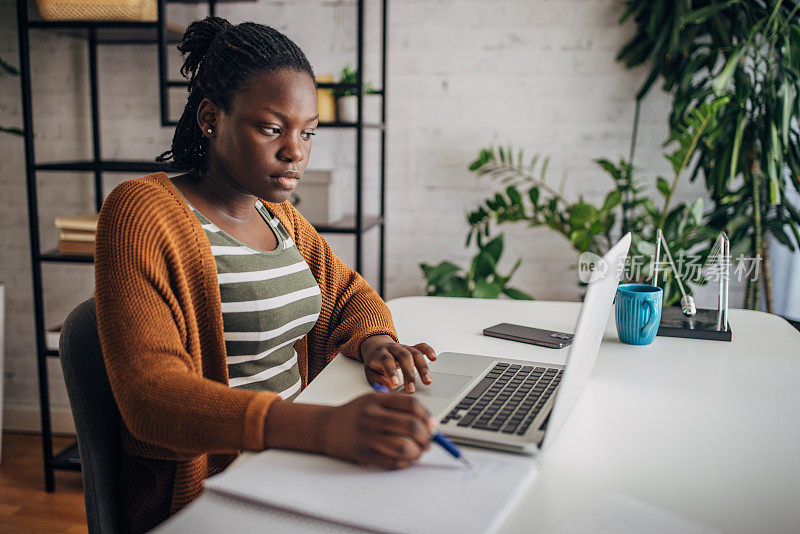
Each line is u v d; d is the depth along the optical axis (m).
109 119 2.49
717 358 1.10
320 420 0.69
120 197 0.90
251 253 1.03
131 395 0.74
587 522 0.59
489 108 2.45
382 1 2.22
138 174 2.54
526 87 2.42
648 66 2.35
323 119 2.18
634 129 2.32
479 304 1.47
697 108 2.09
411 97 2.47
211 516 0.58
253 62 0.92
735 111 2.10
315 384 0.94
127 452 0.93
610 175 2.43
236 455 0.98
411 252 2.57
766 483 0.68
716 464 0.72
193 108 1.03
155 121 2.48
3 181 2.53
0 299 2.29
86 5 2.02
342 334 1.13
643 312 1.15
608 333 1.25
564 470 0.70
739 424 0.83
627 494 0.65
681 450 0.75
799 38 2.03
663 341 1.20
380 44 2.45
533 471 0.67
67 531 1.92
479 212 2.35
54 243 2.57
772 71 2.07
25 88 2.08
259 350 1.04
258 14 2.45
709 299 2.42
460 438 0.73
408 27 2.43
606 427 0.81
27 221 2.55
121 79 2.46
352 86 2.07
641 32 2.28
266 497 0.60
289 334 1.09
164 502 0.91
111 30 2.09
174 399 0.73
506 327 1.24
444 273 2.26
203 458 0.91
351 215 2.53
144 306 0.82
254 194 0.99
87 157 2.51
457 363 1.01
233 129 0.95
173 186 0.99
